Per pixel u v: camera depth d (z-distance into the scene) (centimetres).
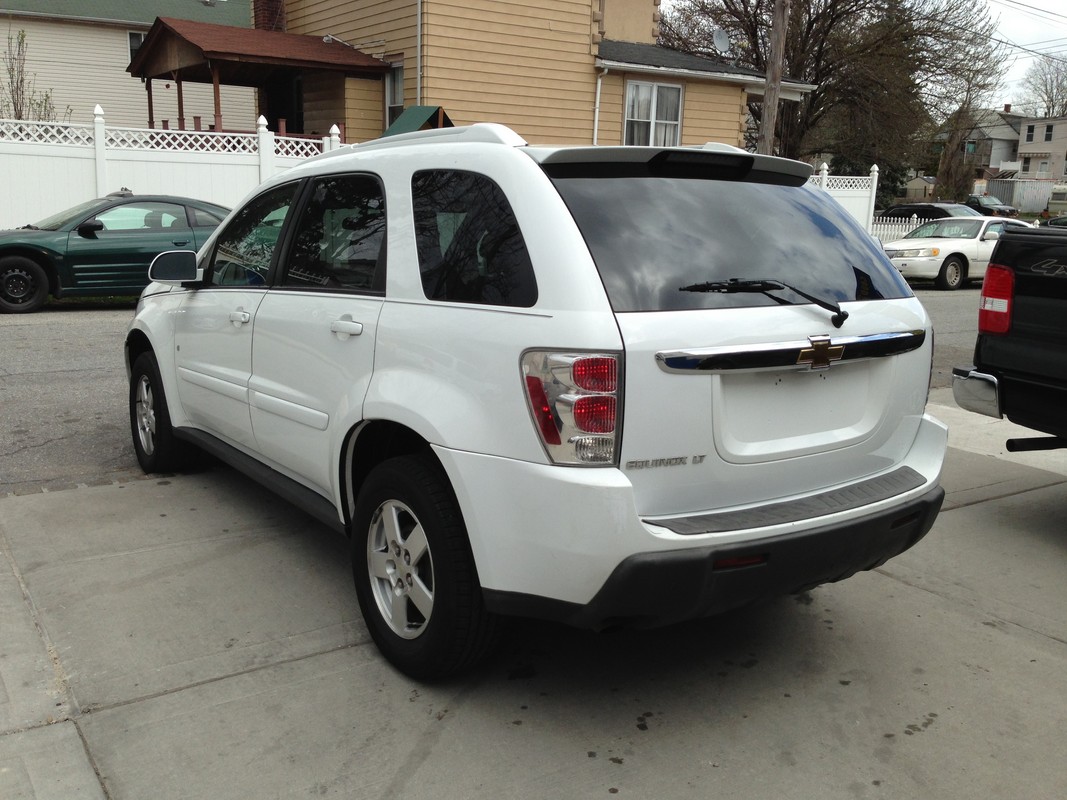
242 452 462
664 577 269
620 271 277
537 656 354
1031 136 7988
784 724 312
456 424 290
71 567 416
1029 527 511
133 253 1189
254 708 310
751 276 300
